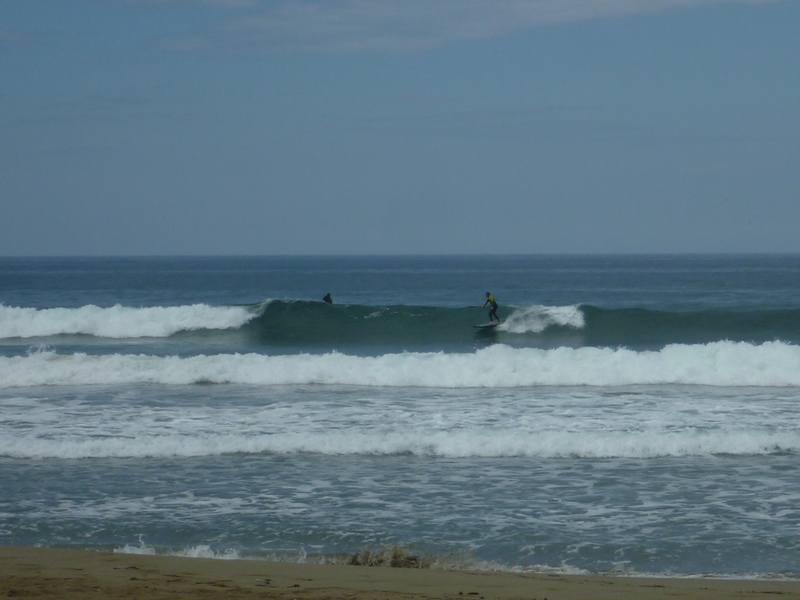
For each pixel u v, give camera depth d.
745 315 49.50
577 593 10.20
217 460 19.36
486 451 19.84
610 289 115.44
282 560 13.09
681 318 49.31
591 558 13.16
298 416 23.52
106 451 19.80
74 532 14.45
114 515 15.38
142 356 32.00
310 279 161.62
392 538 14.16
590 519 15.10
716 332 47.56
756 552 13.33
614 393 27.58
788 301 84.31
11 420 22.91
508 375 29.42
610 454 19.70
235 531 14.51
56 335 46.94
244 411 24.25
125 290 113.75
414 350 43.09
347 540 14.06
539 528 14.62
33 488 17.09
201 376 29.67
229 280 156.12
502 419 23.09
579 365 30.28
